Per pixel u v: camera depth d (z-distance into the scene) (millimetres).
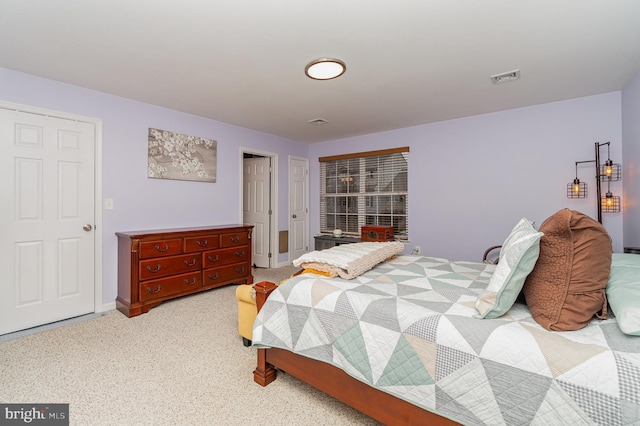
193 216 3887
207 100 3301
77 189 2904
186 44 2131
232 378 1898
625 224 2922
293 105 3453
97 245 3023
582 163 3207
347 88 2947
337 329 1480
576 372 933
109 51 2229
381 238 4223
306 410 1610
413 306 1375
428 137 4234
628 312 987
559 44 2129
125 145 3229
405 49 2201
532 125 3469
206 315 2955
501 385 1040
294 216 5469
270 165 5160
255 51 2230
